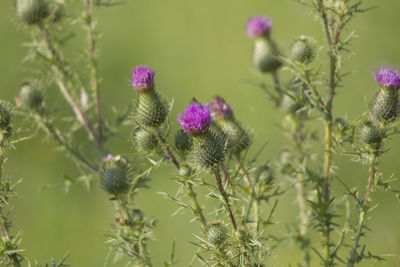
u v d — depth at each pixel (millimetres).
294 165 6230
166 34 15453
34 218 11523
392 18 13156
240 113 13039
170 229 9906
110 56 14727
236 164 5754
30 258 10938
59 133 7043
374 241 8891
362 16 13102
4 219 5000
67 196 11680
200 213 4910
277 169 6434
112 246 5113
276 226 7887
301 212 6594
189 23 15547
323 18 5590
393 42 12977
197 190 5988
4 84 13523
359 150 5207
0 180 5090
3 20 14383
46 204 11633
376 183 5148
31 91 6988
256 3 15227
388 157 11188
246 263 4781
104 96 13367
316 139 7020
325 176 5621
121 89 13641
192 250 9422
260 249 4844
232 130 5852
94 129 7484
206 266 4730
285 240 6262
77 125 7273
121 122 7285
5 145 5281
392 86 5270
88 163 7051
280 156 7094
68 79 7207
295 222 6512
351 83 12617
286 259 7531
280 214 8461
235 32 15109
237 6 15289
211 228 4746
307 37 6398
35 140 12281
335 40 5605
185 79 14445
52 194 11766
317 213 5238
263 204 6508
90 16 7176
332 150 5535
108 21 15828
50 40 7285
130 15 15984
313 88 5574
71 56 13055
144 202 10523
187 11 15703
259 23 8250
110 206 11336
